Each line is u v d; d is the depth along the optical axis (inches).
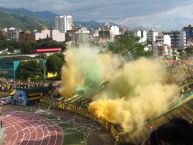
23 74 5826.8
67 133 2551.7
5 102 3890.3
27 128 2758.4
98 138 2372.0
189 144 215.5
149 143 220.4
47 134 2549.2
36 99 3868.1
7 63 6058.1
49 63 5974.4
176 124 219.0
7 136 2532.0
